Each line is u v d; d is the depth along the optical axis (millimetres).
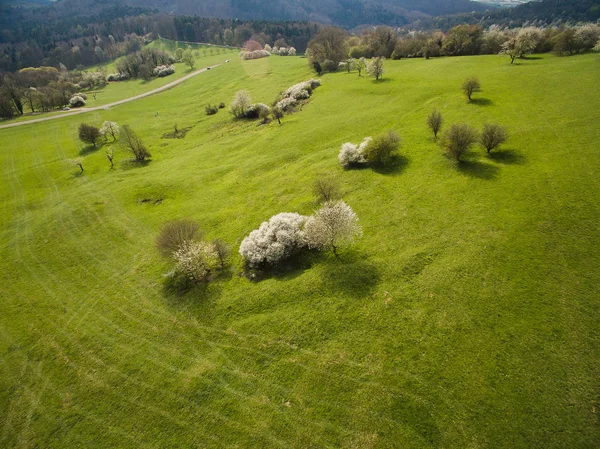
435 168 46156
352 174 49844
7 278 43250
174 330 32250
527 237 32438
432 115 53062
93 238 49062
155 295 37094
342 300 30766
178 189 59438
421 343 26016
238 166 63344
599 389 21578
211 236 44875
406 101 70812
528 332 25172
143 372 28938
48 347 32906
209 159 70625
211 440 23516
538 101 56469
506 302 27422
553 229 32625
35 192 66750
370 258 34750
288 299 32219
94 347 32094
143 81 181125
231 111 97625
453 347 25281
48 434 25828
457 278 30094
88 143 90250
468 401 22219
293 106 89250
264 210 47531
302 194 48781
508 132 49531
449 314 27469
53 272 43438
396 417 22328
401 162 49719
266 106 92812
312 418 23375
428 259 32781
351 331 28125
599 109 49594
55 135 101250
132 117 116625
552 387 22078
